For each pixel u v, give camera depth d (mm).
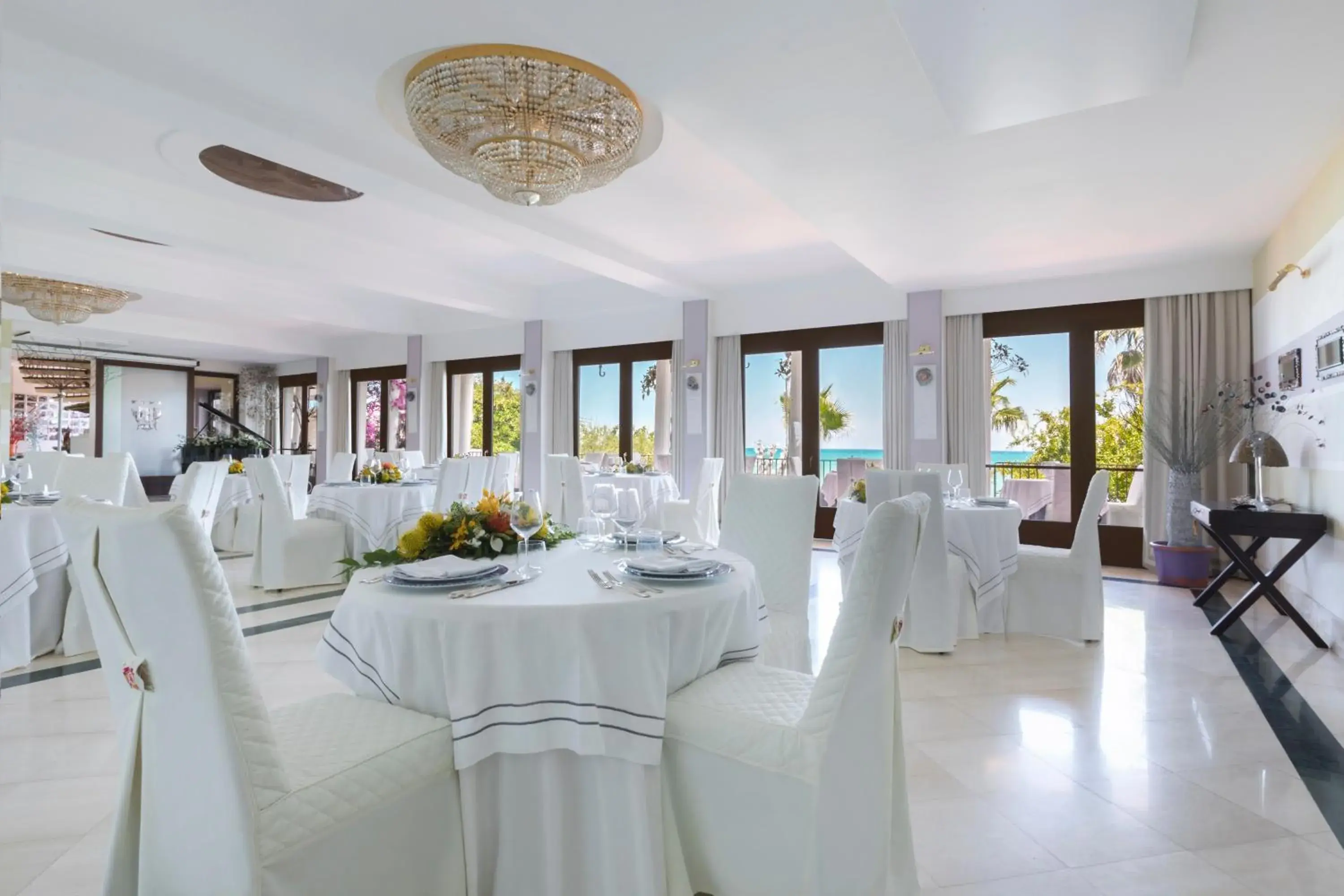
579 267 7340
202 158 4355
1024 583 4059
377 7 2660
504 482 6453
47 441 11375
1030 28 2453
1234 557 4070
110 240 6184
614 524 2676
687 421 8352
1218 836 1976
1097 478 3887
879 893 1529
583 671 1525
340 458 7043
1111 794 2209
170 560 1224
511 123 3053
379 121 3686
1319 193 3965
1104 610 4617
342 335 11820
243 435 13312
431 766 1526
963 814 2086
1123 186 4129
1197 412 5734
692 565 1871
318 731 1534
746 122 3330
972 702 2998
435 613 1576
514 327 9945
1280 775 2336
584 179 3463
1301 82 2982
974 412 6793
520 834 1597
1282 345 4816
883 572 1479
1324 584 3980
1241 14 2510
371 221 5961
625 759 1543
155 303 8602
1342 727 2729
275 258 6223
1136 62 2666
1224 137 3510
